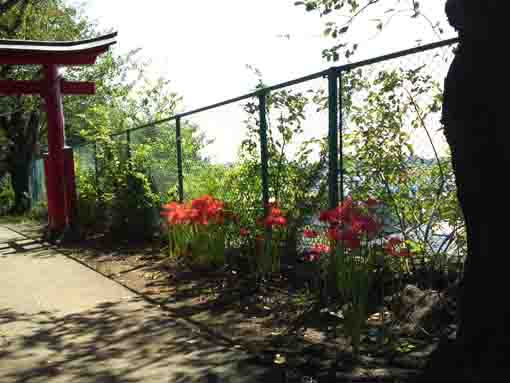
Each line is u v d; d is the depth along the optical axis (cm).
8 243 1009
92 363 338
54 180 988
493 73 238
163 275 610
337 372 302
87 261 740
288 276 530
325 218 387
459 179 262
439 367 266
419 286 417
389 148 435
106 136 1029
